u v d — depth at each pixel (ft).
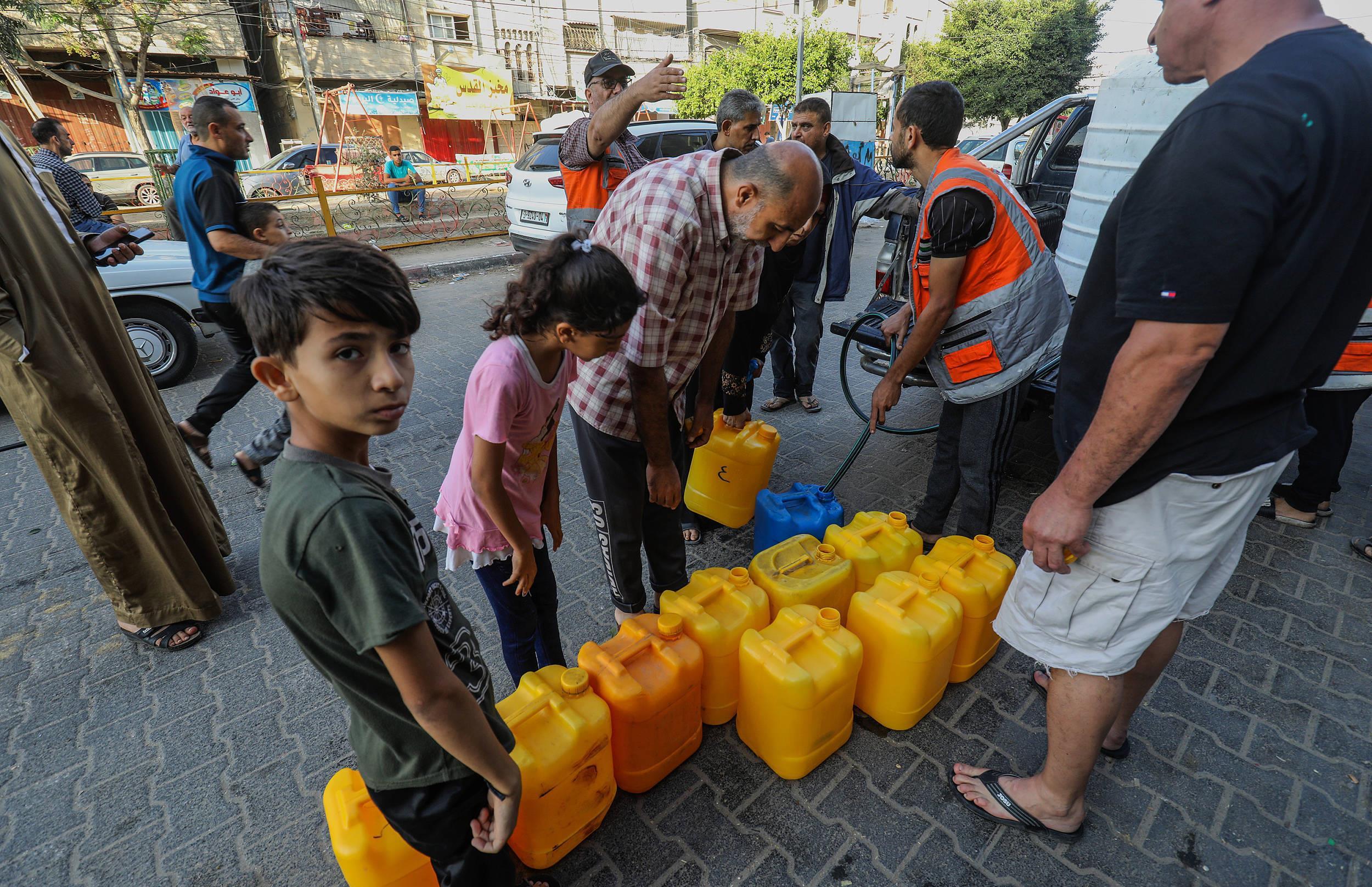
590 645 6.14
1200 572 4.77
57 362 6.88
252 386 12.05
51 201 7.36
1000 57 86.74
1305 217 3.55
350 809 4.82
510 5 83.41
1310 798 6.26
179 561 8.14
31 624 8.79
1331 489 10.04
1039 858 5.75
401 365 3.18
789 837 5.95
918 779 6.48
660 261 5.71
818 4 113.80
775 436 10.09
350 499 3.09
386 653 3.10
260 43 68.33
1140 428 3.98
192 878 5.73
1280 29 3.73
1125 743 6.63
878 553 7.80
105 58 56.59
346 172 49.44
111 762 6.82
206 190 10.62
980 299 7.74
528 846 5.40
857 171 13.32
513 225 29.73
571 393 6.93
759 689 6.16
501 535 5.98
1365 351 8.60
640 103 10.26
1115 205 4.42
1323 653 7.98
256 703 7.54
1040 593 5.12
